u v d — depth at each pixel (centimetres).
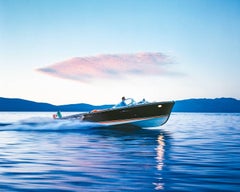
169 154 1099
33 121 2609
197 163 903
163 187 618
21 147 1332
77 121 2489
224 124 3775
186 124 3719
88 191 586
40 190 595
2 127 2597
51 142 1550
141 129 2533
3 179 689
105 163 901
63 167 835
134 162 920
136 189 601
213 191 590
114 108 2269
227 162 920
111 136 1914
